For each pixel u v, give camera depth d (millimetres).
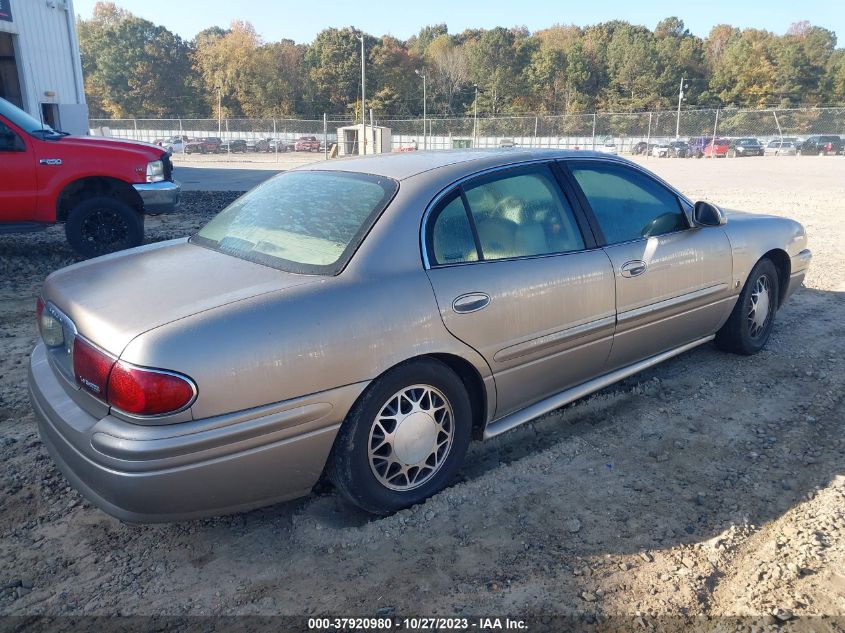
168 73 95188
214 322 2455
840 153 42500
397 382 2832
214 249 3271
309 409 2600
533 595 2500
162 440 2346
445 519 2965
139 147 8492
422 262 2951
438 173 3205
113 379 2381
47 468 3430
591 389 3740
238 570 2684
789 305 6148
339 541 2828
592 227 3645
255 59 91500
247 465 2525
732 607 2416
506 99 94688
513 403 3363
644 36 97812
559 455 3494
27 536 2906
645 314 3828
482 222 3217
